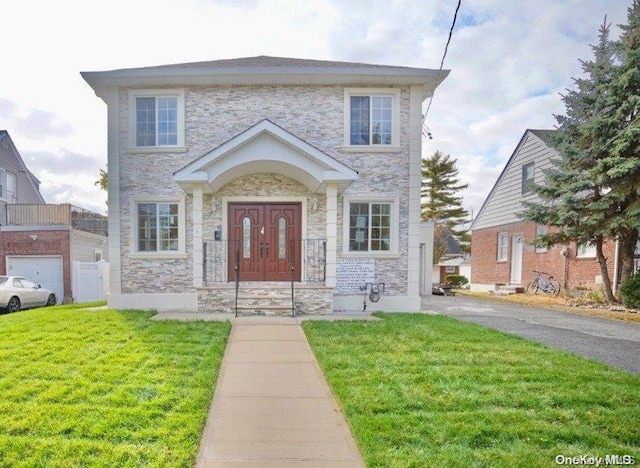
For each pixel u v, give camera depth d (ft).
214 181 30.91
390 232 34.63
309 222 34.58
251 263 34.65
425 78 33.71
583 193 43.06
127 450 9.73
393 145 34.32
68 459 9.34
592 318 32.35
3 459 9.29
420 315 30.48
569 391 13.79
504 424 11.31
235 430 11.39
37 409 11.84
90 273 55.52
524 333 24.77
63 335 20.94
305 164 30.42
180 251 34.12
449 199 135.33
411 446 10.16
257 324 25.77
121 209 34.17
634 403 12.91
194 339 20.47
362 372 15.75
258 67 32.91
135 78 33.27
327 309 30.86
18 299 44.32
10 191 69.67
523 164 58.85
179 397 13.00
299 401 13.56
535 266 55.72
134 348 18.63
